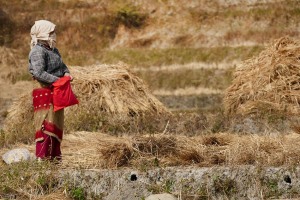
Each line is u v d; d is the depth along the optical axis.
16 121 22.55
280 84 22.83
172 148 13.65
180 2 46.22
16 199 12.05
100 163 13.16
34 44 13.80
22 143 16.56
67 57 43.56
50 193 12.26
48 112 13.60
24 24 45.88
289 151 13.06
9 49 43.12
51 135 13.60
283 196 12.18
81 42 44.84
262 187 12.20
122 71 23.77
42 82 13.72
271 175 12.28
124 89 23.22
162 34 44.72
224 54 41.34
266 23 43.66
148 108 23.06
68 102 13.58
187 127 19.16
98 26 45.62
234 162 13.00
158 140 13.84
